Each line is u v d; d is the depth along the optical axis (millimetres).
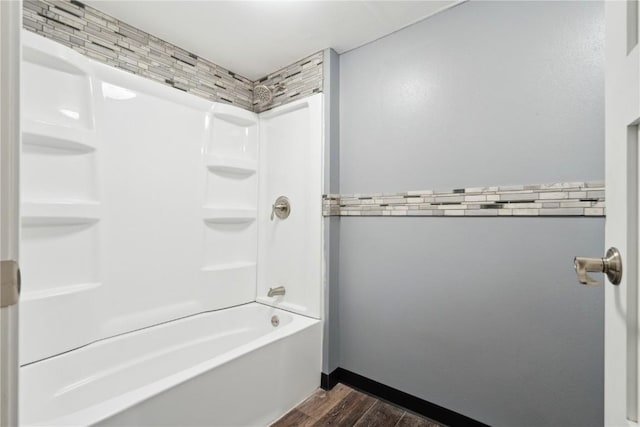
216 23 1657
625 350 500
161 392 1099
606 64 586
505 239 1361
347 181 1907
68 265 1417
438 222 1552
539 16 1289
